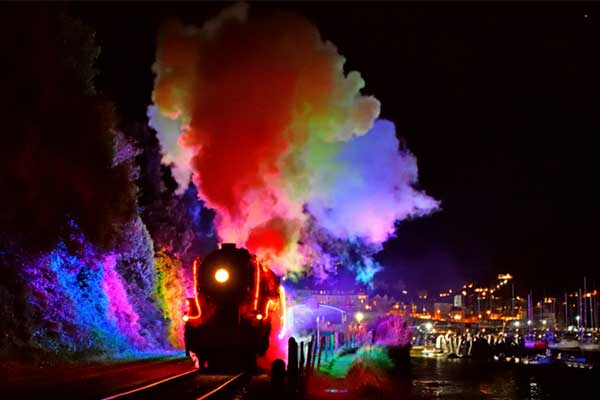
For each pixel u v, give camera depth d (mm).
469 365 41719
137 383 18234
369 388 22578
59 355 25422
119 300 36219
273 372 15789
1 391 15641
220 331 22766
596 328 106375
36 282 27594
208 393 16438
